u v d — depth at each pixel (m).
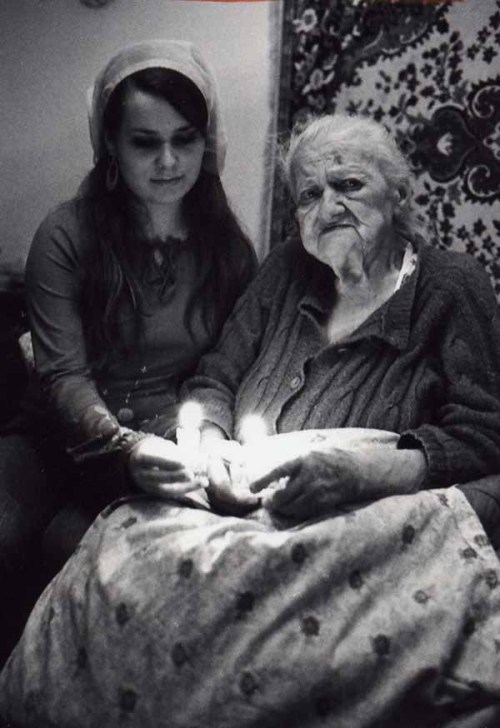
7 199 2.28
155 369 2.02
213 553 1.47
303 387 1.81
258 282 1.98
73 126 2.25
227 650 1.43
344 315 1.86
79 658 1.51
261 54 2.22
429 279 1.79
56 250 1.95
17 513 1.89
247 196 2.21
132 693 1.45
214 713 1.42
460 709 1.47
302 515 1.55
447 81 2.16
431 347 1.78
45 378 1.92
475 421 1.70
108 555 1.55
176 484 1.62
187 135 1.97
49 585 1.64
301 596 1.45
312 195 1.82
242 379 1.92
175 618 1.45
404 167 1.83
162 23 2.23
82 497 1.93
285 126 2.21
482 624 1.50
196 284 2.03
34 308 1.95
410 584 1.50
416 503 1.56
